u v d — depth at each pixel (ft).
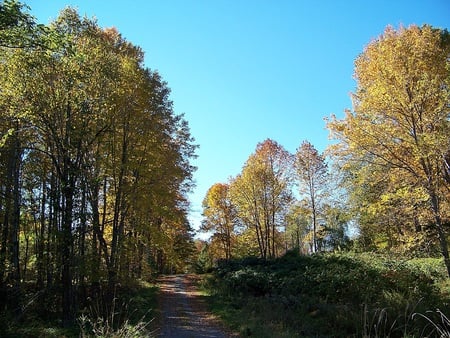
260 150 119.44
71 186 47.09
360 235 106.42
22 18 27.81
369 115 49.29
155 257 140.46
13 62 41.70
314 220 113.80
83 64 45.52
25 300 47.73
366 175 52.29
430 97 46.39
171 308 64.28
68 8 48.11
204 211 151.12
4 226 51.80
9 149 49.96
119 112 54.08
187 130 78.43
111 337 26.81
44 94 44.73
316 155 115.96
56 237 46.70
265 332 40.83
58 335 35.99
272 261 98.94
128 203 60.49
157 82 64.64
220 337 42.37
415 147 45.39
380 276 55.52
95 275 47.62
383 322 35.14
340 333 38.50
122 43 63.82
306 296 56.75
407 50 48.01
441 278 57.41
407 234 52.34
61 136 47.34
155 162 63.05
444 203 48.21
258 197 118.01
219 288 85.92
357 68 52.80
